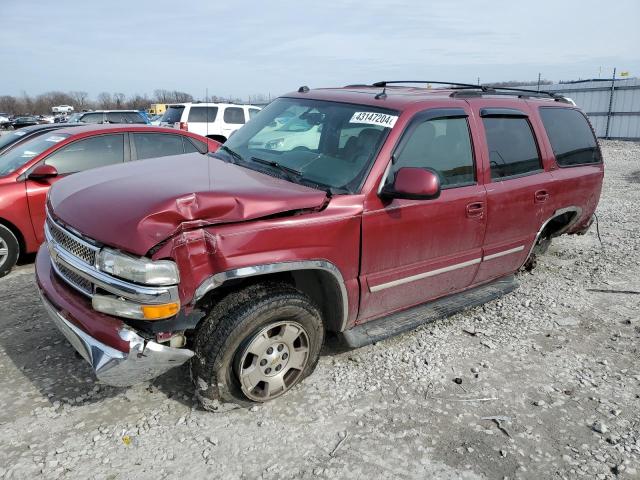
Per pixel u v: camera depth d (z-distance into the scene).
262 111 4.57
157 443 2.89
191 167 3.59
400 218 3.53
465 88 4.82
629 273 6.08
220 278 2.79
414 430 3.13
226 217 2.79
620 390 3.67
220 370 2.96
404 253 3.65
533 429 3.21
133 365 2.68
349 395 3.43
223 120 15.72
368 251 3.43
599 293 5.45
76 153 5.97
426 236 3.74
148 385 3.42
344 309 3.46
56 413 3.11
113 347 2.68
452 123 3.97
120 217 2.70
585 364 4.01
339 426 3.12
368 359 3.89
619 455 3.02
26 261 5.93
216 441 2.92
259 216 2.87
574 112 5.40
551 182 4.77
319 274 3.37
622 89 27.05
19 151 6.07
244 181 3.21
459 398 3.48
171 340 2.84
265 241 2.91
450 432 3.14
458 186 3.95
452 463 2.88
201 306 3.03
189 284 2.70
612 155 20.58
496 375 3.78
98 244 2.74
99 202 2.93
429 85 5.09
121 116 19.95
